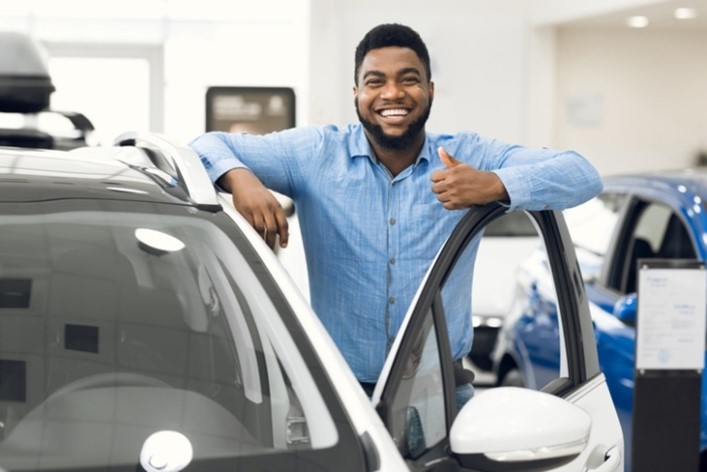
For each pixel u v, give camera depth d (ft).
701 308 20.40
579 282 12.76
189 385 9.05
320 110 59.21
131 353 9.19
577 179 11.91
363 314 12.73
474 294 34.04
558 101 63.87
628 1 52.90
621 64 64.18
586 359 12.59
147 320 9.35
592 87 64.03
